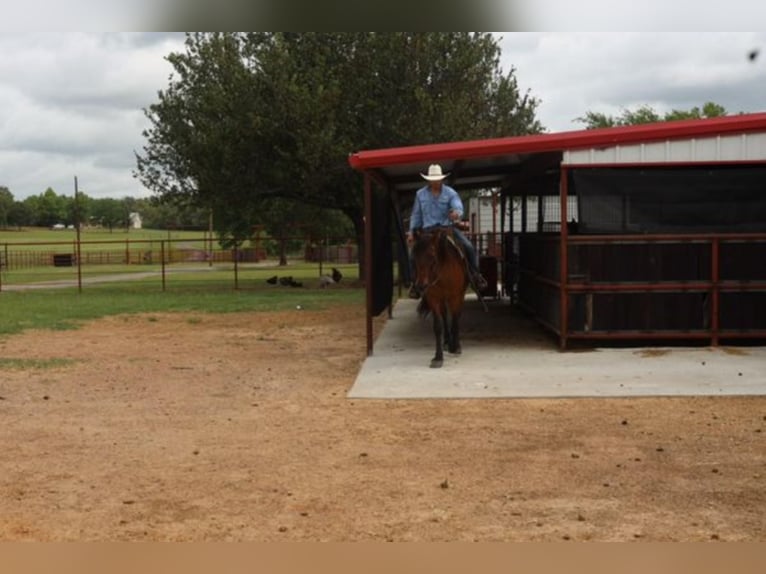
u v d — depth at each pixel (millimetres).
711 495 6078
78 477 6789
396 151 11914
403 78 26203
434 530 5430
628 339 12344
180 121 28547
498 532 5375
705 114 42375
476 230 36250
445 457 7168
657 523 5512
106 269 51625
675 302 12102
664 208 12086
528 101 28828
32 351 14031
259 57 26375
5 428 8523
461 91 26859
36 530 5547
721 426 8016
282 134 26750
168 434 8203
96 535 5434
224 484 6535
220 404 9609
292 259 61469
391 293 17438
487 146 11812
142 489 6445
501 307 19359
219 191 28047
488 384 10078
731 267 12055
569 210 18656
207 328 17391
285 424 8523
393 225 18141
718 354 11648
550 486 6332
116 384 10953
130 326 17891
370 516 5727
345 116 26625
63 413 9219
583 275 12070
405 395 9641
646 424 8148
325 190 28672
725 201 12102
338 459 7176
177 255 62906
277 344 14719
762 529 5387
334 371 11734
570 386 9828
